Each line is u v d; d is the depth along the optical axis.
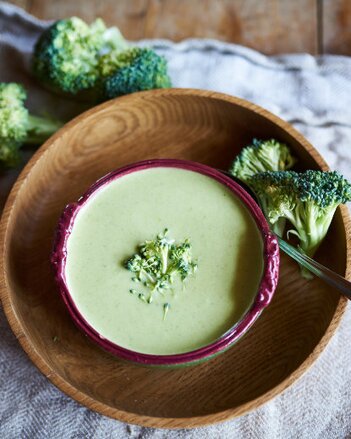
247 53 0.67
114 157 0.60
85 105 0.67
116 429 0.56
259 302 0.50
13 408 0.57
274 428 0.55
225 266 0.52
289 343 0.54
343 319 0.58
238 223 0.53
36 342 0.54
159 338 0.51
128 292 0.52
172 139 0.60
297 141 0.57
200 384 0.53
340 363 0.57
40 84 0.67
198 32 0.71
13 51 0.68
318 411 0.56
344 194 0.52
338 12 0.70
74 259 0.53
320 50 0.69
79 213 0.54
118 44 0.66
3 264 0.54
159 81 0.62
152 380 0.53
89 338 0.51
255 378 0.53
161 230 0.53
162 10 0.71
